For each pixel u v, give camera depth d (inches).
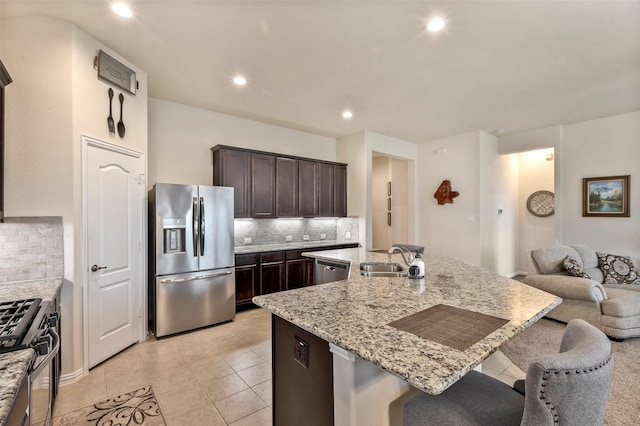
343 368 48.6
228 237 149.2
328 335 46.5
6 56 89.3
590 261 159.2
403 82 136.1
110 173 110.6
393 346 42.4
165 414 81.0
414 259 90.5
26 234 90.7
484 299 65.6
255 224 190.4
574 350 38.1
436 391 32.1
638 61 118.3
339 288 75.7
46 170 92.4
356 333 47.0
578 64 120.7
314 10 88.7
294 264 179.8
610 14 90.5
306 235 214.7
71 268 95.2
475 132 214.8
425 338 45.1
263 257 168.1
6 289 81.1
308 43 105.5
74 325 95.9
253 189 175.0
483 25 96.0
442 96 152.5
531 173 255.4
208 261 141.8
